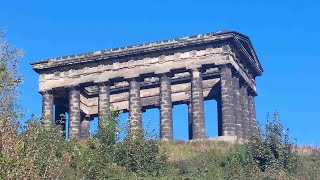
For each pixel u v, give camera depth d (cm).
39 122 4088
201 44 8538
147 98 9619
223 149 6775
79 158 5288
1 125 3166
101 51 8988
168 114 8462
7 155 3031
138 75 8750
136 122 8206
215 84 9188
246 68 9331
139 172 5709
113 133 6206
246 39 8806
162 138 8325
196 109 8312
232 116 8162
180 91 9431
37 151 3388
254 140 6175
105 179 5306
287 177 5556
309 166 5966
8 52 4666
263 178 5569
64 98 9681
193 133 8219
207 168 5931
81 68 9094
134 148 5894
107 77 8900
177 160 6231
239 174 5719
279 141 6019
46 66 9175
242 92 9088
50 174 3469
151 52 8762
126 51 8838
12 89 3959
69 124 8906
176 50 8675
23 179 3039
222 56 8412
